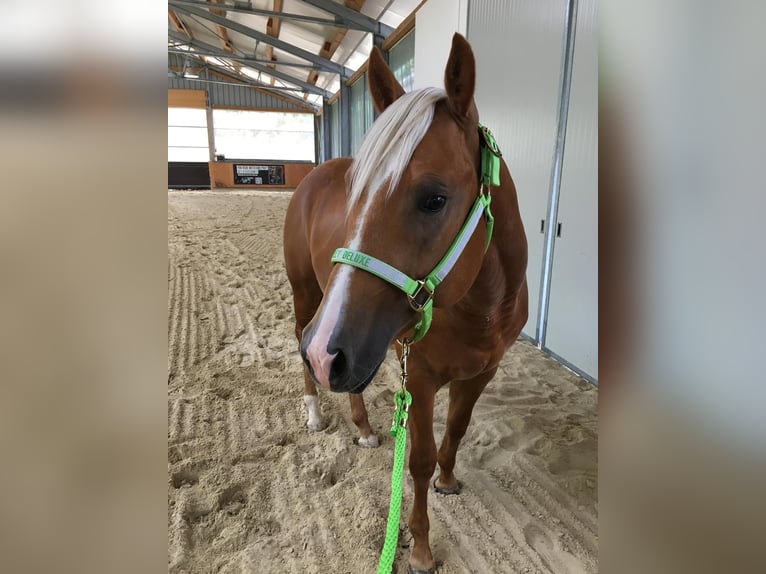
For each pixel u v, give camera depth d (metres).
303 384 2.42
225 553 1.39
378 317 0.87
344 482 1.70
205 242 5.64
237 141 18.08
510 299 1.26
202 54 14.11
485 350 1.26
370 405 2.26
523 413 2.22
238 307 3.51
